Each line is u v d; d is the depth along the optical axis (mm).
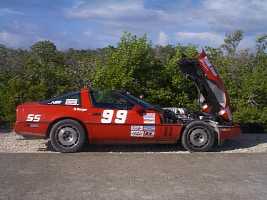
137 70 15078
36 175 8406
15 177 8242
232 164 9641
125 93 11547
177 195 7129
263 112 15234
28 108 11023
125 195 7094
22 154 10609
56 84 16234
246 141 13250
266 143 12945
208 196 7098
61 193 7180
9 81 15781
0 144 12047
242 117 15023
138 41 15188
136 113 11172
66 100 11125
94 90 11383
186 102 15242
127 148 11828
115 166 9273
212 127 11438
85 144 12133
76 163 9570
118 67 14883
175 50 15930
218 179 8227
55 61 20156
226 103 12172
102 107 11117
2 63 20594
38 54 20875
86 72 17062
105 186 7629
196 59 12289
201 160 10078
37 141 12539
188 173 8695
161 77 15328
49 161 9766
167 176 8406
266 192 7367
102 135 11078
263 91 15641
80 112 11000
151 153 11055
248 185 7812
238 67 16766
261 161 10008
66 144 10922
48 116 10938
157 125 11203
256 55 17281
